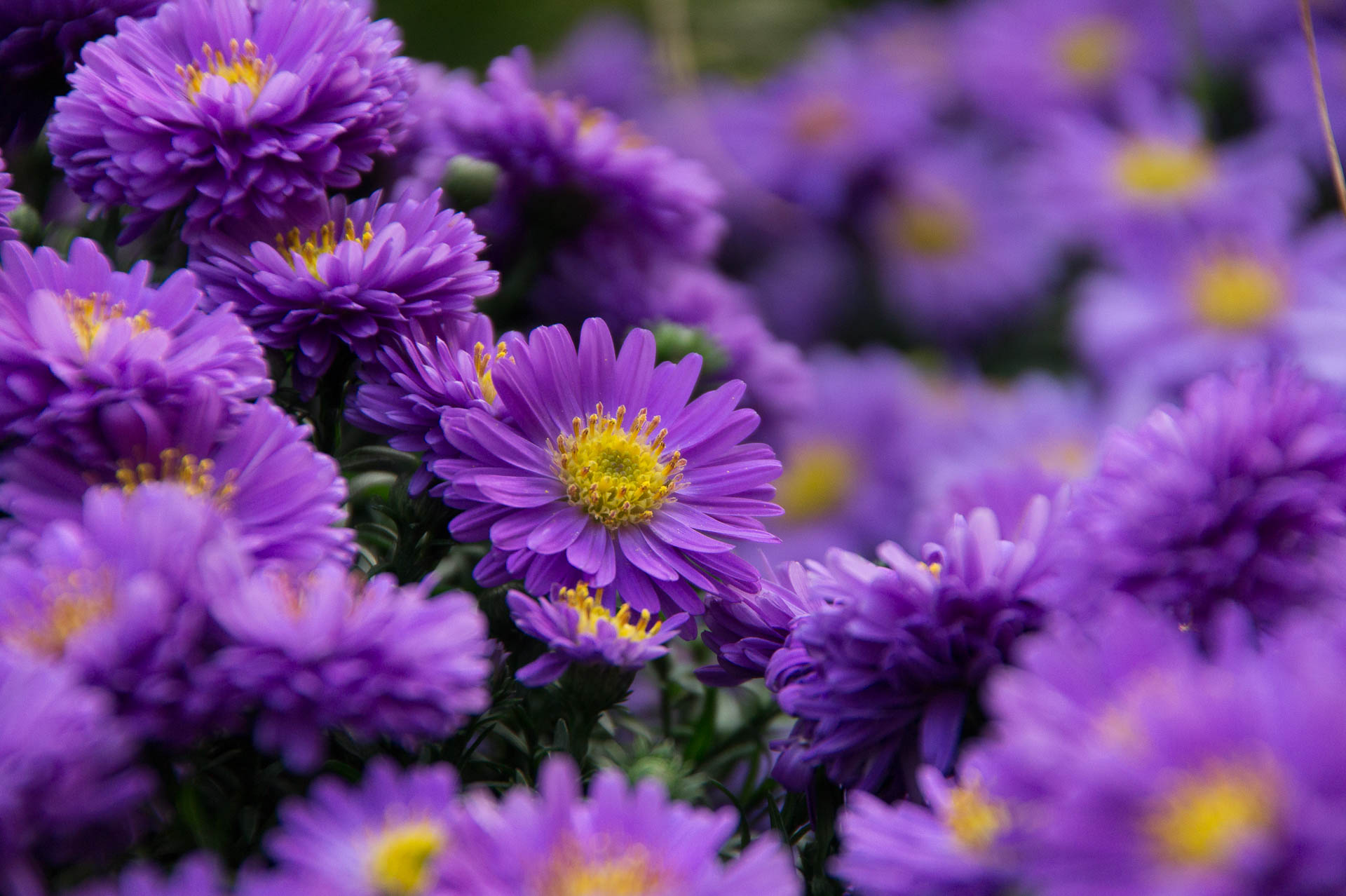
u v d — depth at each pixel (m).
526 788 0.38
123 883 0.34
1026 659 0.33
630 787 0.37
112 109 0.38
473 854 0.33
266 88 0.38
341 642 0.34
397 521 0.38
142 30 0.38
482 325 0.38
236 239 0.38
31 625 0.34
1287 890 0.32
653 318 0.44
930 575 0.35
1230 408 0.36
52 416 0.35
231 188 0.38
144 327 0.36
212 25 0.39
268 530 0.35
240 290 0.38
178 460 0.35
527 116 0.42
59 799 0.33
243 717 0.35
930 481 0.68
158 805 0.35
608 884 0.33
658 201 0.43
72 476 0.35
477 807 0.34
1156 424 0.36
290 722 0.34
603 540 0.37
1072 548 0.35
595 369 0.38
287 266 0.37
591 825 0.34
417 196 0.41
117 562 0.34
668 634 0.36
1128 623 0.33
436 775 0.34
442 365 0.37
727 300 0.45
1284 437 0.36
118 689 0.33
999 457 0.67
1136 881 0.32
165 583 0.34
